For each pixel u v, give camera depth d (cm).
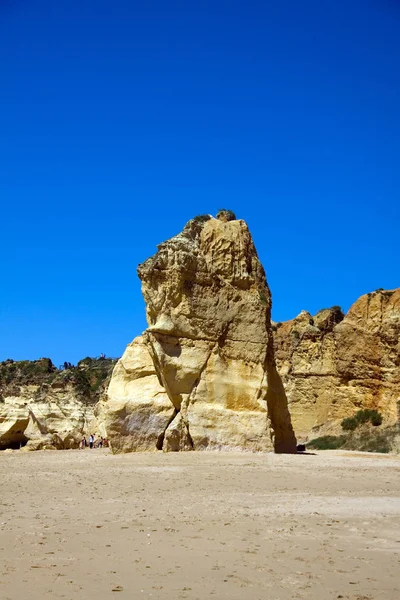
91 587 991
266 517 1569
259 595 964
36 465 2952
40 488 2127
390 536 1361
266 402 3556
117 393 3722
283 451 3825
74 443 5259
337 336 5294
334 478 2392
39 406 5641
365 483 2262
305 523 1494
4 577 1037
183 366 3456
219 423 3438
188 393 3472
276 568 1109
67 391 6406
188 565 1124
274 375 3862
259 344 3628
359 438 4606
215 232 3700
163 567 1110
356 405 5066
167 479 2358
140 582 1021
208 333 3534
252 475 2472
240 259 3725
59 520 1530
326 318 5925
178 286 3478
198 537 1343
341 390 5197
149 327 3472
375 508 1709
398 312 5000
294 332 6322
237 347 3588
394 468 2761
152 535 1359
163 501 1836
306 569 1105
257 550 1233
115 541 1304
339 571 1094
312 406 5556
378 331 5059
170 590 981
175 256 3500
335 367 5416
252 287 3719
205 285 3569
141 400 3528
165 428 3500
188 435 3403
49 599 928
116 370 3803
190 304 3494
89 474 2536
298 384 5688
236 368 3559
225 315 3588
